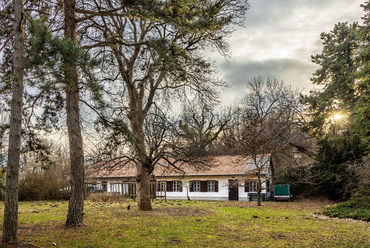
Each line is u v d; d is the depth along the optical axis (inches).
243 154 1005.8
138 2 404.2
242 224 507.8
